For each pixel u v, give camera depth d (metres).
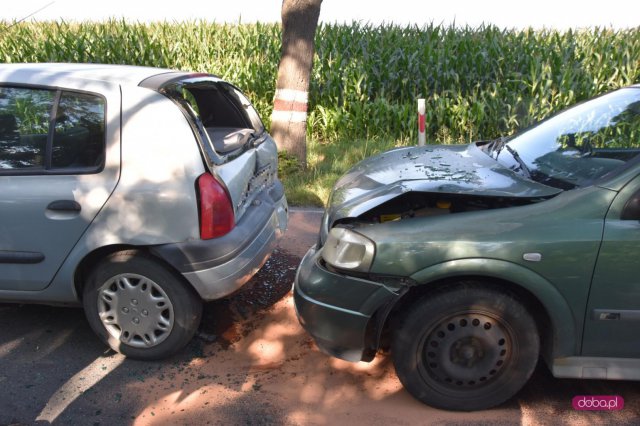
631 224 2.59
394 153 3.97
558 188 2.88
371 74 10.37
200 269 3.06
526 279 2.59
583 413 2.85
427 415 2.82
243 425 2.75
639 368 2.73
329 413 2.84
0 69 3.40
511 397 2.90
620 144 3.16
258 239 3.46
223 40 12.07
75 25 14.22
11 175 3.16
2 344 3.43
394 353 2.78
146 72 3.46
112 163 3.07
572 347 2.70
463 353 2.74
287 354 3.38
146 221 3.04
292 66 7.12
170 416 2.81
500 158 3.51
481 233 2.64
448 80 10.20
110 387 3.03
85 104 3.16
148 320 3.21
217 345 3.48
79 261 3.13
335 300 2.78
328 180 6.90
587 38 11.52
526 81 9.71
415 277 2.65
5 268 3.22
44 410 2.83
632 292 2.61
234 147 3.56
